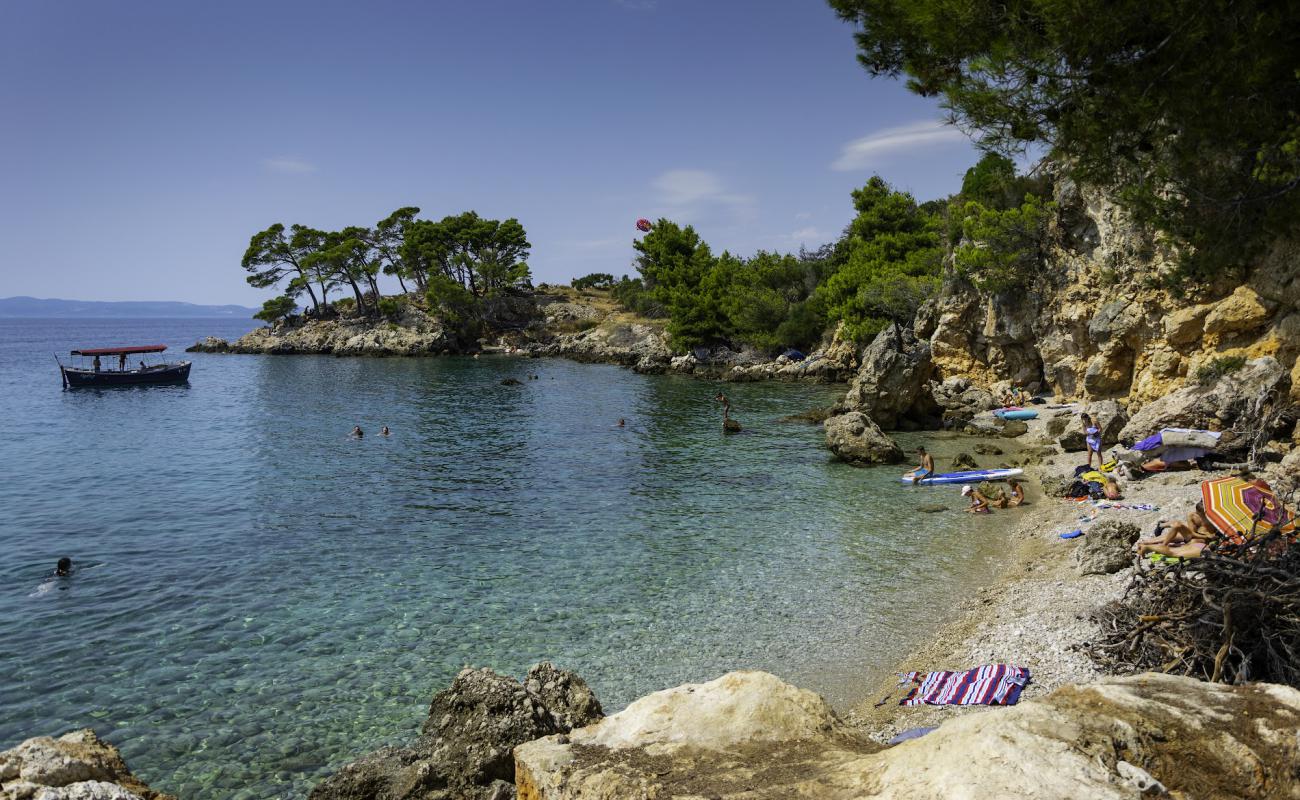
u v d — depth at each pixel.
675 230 106.06
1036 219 46.03
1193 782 4.09
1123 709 4.55
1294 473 23.09
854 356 74.81
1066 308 44.44
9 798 5.68
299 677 14.64
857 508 27.05
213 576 20.69
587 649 15.70
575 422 50.34
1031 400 48.66
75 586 20.03
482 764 8.74
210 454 39.84
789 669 14.57
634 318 126.94
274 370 95.38
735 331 93.94
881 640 15.65
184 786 11.28
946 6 13.11
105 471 35.78
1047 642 13.62
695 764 5.27
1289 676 8.90
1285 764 4.10
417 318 124.38
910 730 11.30
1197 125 12.91
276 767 11.73
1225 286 32.66
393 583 19.92
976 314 53.59
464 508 27.95
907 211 79.94
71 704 13.70
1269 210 15.07
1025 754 4.10
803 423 47.94
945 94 14.27
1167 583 11.12
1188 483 26.00
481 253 136.12
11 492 31.52
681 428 47.03
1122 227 38.44
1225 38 11.84
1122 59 12.59
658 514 26.69
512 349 119.81
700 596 18.56
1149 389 36.69
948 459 36.09
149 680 14.58
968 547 22.02
